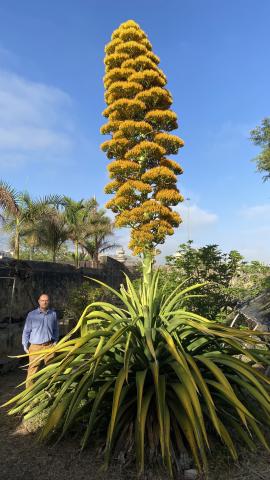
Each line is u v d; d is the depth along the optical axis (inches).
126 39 412.5
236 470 160.6
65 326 472.7
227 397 175.8
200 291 383.9
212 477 155.1
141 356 186.9
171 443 163.9
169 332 190.4
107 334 187.8
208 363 174.4
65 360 174.4
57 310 570.9
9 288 413.4
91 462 166.7
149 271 259.0
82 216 1189.1
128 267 1158.3
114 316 212.7
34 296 502.0
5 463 167.9
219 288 390.9
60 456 172.2
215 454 170.1
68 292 609.6
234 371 189.0
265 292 364.8
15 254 707.4
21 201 676.7
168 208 396.2
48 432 173.6
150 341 177.6
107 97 406.3
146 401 165.9
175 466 159.3
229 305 394.6
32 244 746.2
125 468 161.5
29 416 198.8
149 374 182.2
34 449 179.5
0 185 649.6
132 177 395.2
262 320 309.4
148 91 382.3
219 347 199.2
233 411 188.4
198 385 164.9
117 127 394.9
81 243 1235.9
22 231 705.0
